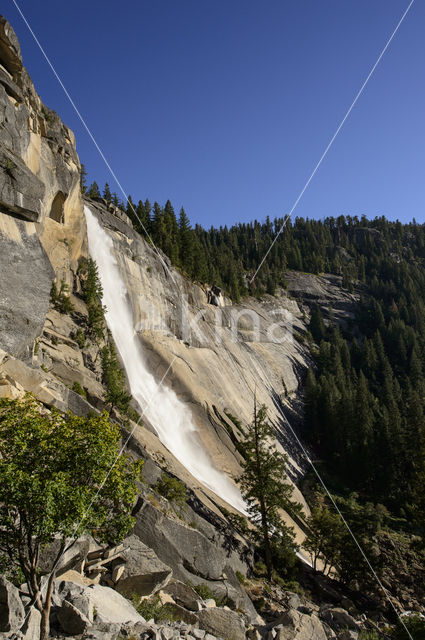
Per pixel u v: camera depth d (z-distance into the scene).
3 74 26.92
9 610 9.78
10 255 22.95
